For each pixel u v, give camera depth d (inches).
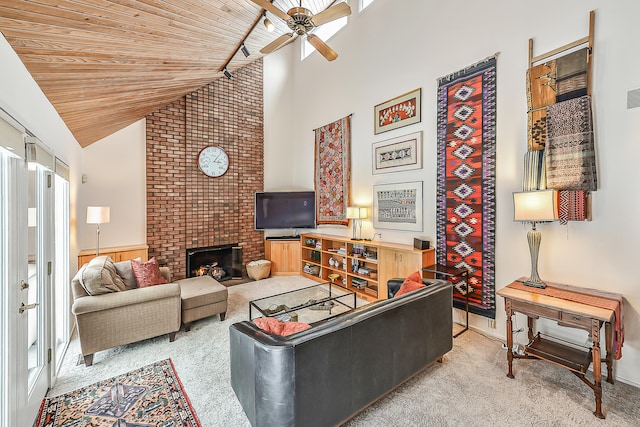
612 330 79.1
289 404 54.7
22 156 62.5
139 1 72.3
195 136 194.1
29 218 78.5
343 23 194.4
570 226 93.7
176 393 80.4
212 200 201.9
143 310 103.0
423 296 82.5
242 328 65.6
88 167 157.2
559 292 86.9
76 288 96.3
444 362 94.7
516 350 100.9
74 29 67.1
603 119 85.9
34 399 70.1
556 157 92.7
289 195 216.2
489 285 115.2
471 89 119.3
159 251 180.9
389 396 77.9
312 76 218.5
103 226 162.4
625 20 82.2
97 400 77.5
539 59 99.1
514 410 72.3
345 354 63.4
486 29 114.4
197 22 99.7
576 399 76.2
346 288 172.4
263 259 226.4
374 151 168.1
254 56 192.7
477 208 118.6
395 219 156.7
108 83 102.6
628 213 82.5
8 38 57.0
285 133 239.0
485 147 115.0
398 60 152.5
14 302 60.1
